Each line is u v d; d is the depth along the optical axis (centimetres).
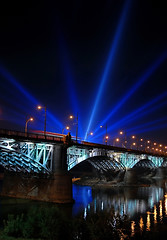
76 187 9062
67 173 5678
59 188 5472
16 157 5419
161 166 14512
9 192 6112
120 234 2647
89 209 5103
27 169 5716
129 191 8206
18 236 2216
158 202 6238
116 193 7712
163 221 4262
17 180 6041
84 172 11650
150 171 14425
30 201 5478
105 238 2309
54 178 5522
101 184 9750
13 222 2311
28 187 5825
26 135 5066
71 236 2211
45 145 5544
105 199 6588
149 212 5050
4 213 4469
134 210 5231
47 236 2153
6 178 6262
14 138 4744
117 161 9212
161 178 13988
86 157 7269
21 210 4688
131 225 3809
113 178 10106
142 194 7588
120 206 5666
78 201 6031
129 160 10319
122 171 9938
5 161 5712
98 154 7838
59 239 2161
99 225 2409
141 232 2630
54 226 2181
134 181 9956
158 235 2377
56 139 5753
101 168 9806
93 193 7631
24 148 5434
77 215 4491
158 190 8562
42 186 5638
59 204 5316
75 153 6912
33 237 2180
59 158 5634
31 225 2233
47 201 5484
